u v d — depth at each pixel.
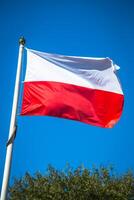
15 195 34.34
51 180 33.88
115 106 11.57
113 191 32.72
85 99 11.26
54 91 11.01
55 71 11.20
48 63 11.25
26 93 10.98
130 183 33.94
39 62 11.22
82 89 11.24
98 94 11.45
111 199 32.78
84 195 32.50
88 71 11.56
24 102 10.91
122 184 33.66
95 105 11.39
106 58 11.62
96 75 11.59
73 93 11.14
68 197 32.34
